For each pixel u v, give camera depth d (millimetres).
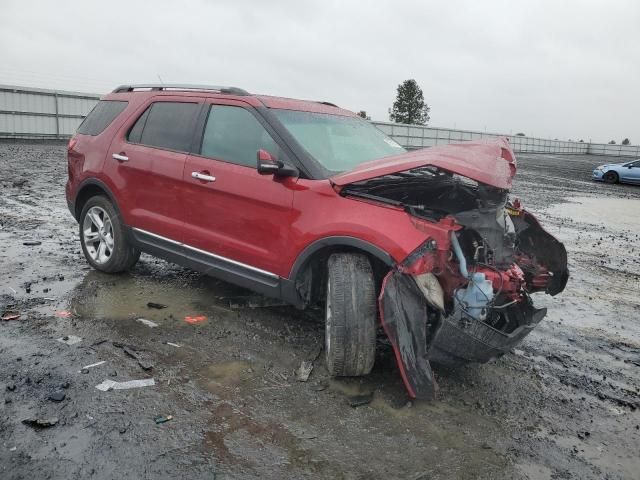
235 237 4250
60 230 7621
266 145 4180
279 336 4262
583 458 2969
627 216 13336
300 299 3963
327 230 3609
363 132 4961
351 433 3020
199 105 4734
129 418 2980
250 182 4102
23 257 6035
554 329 5051
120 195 5117
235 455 2738
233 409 3170
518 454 2953
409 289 3283
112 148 5234
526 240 4496
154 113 5078
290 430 3000
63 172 14922
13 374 3355
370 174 3520
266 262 4039
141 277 5531
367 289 3457
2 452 2605
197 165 4480
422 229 3330
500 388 3725
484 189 3582
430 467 2773
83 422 2906
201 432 2912
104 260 5445
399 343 3195
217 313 4664
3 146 22766
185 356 3812
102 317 4406
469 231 3490
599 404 3617
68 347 3805
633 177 23828
